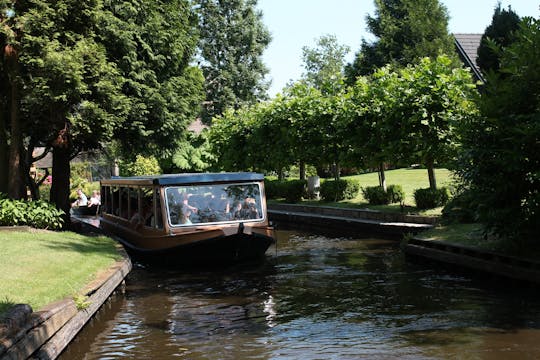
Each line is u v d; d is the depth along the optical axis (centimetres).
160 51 2097
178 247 1448
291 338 854
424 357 744
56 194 2039
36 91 1612
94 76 1702
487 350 762
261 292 1191
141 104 1950
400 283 1220
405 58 3869
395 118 1953
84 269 1123
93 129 1762
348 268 1427
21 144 1847
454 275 1286
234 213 1541
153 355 794
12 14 1683
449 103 1833
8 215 1617
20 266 1067
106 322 976
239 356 779
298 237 2155
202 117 5622
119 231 1948
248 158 3300
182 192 1519
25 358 641
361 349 787
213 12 5709
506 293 1084
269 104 3222
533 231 1157
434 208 1964
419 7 3928
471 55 3900
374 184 3175
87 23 1767
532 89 1104
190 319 987
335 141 2508
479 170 1155
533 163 1102
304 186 2992
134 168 4669
